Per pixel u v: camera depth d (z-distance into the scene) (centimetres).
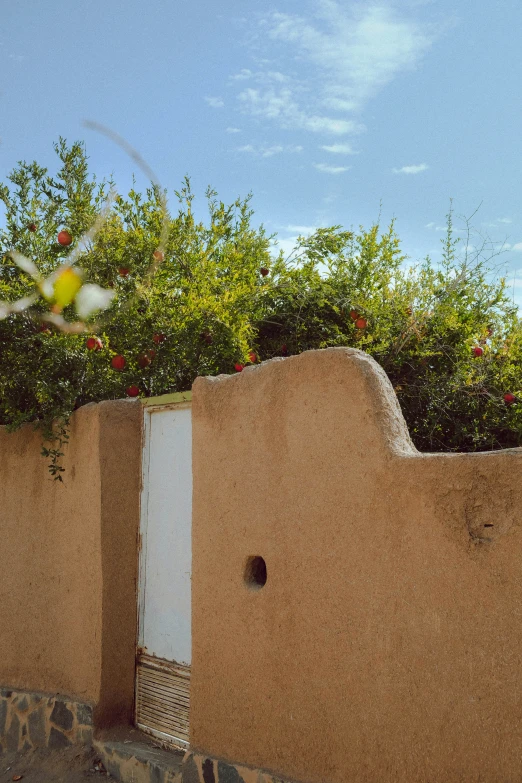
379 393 368
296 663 384
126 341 583
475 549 308
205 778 422
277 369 420
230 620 428
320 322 668
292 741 380
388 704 335
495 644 296
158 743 496
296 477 399
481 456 314
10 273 595
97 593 528
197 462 467
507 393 657
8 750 568
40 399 573
